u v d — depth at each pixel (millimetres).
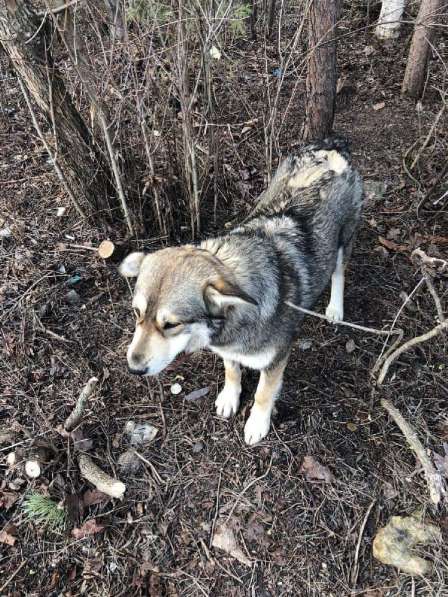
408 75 1874
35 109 1727
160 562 956
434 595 912
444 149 1699
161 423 1144
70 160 1379
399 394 1178
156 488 1045
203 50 1200
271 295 940
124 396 1184
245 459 1088
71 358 1238
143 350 843
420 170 1644
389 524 990
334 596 922
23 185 1639
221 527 995
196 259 870
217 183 1562
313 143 1275
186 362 1250
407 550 958
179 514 1014
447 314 1316
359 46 2186
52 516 983
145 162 1474
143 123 1240
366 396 1182
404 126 1820
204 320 874
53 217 1548
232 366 1082
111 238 1506
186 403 1178
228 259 921
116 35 1177
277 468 1073
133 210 1483
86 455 1068
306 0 1401
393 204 1594
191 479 1060
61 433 1088
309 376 1223
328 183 1129
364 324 1326
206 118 1403
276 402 1176
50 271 1404
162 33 1260
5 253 1444
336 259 1181
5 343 1249
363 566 956
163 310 836
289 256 1014
